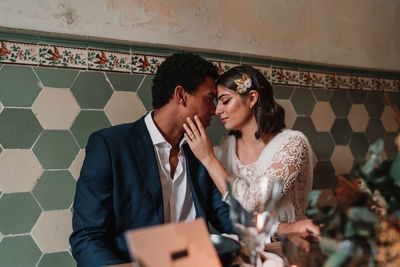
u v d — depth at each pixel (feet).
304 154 5.17
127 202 4.18
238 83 5.19
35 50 5.16
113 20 5.66
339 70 7.57
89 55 5.47
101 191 4.04
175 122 4.58
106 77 5.58
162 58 5.97
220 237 3.05
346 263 1.86
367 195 2.24
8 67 5.01
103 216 3.94
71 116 5.36
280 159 5.06
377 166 2.28
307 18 7.34
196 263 2.07
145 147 4.41
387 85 8.13
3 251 4.94
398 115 2.49
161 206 4.27
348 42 7.79
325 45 7.51
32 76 5.15
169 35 6.06
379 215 2.28
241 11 6.68
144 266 1.89
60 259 5.25
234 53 6.49
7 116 5.01
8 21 5.00
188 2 6.22
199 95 4.47
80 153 5.41
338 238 2.08
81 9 5.45
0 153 4.97
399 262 1.98
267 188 2.47
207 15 6.37
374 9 8.16
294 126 6.99
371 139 7.83
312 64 7.25
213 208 4.91
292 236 2.39
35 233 5.12
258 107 5.34
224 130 6.38
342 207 2.16
